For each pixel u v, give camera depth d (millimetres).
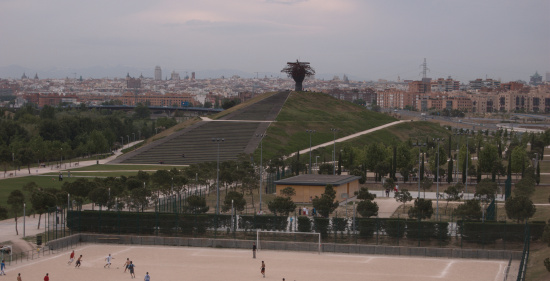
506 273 120125
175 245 149625
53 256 136375
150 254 140250
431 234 141500
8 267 125562
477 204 158875
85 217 154875
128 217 153500
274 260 134625
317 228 146875
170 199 186500
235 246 147250
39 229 155125
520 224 136375
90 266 128000
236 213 170750
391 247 139625
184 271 124750
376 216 160375
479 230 138125
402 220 143500
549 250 131000
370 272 123938
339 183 199500
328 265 129875
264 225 149500
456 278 118938
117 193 175375
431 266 128625
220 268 127250
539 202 188125
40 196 151250
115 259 135000
